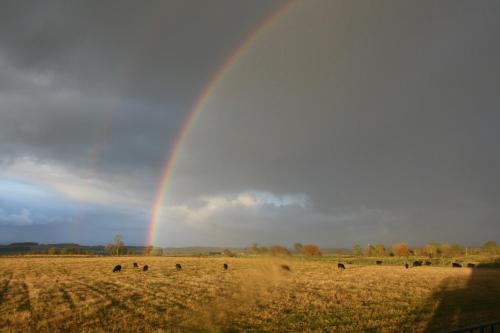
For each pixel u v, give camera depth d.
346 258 108.69
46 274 51.84
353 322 21.00
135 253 157.88
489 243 128.12
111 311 23.69
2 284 39.44
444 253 128.50
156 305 25.86
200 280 42.59
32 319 21.52
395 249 132.00
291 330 19.11
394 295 31.52
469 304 27.25
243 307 25.20
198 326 19.83
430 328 19.39
